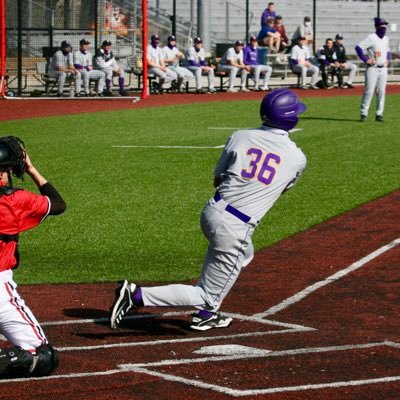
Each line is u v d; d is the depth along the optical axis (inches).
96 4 2588.6
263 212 643.5
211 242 648.4
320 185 1309.1
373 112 2242.9
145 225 1080.8
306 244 977.5
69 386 557.3
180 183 1330.0
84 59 2581.2
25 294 800.3
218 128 1946.4
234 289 803.4
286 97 641.6
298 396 540.4
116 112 2268.7
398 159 1519.4
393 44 3922.2
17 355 551.8
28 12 2559.1
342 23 3880.4
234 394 542.9
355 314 723.4
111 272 881.5
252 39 2891.2
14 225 544.4
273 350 629.3
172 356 619.5
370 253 928.9
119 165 1486.2
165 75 2728.8
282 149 642.2
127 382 565.0
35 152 1631.4
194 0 3612.2
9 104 2448.3
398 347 634.8
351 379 569.0
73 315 730.2
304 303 757.9
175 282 839.1
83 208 1172.5
